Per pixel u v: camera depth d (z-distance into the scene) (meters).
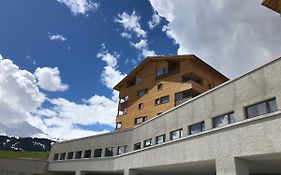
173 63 42.88
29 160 37.72
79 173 32.28
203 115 17.97
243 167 12.37
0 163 36.50
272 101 13.60
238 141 12.39
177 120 20.89
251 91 14.74
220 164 13.06
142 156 21.25
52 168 37.62
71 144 37.94
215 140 13.77
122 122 44.28
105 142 32.53
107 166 28.14
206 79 40.31
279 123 10.77
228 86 16.41
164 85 40.50
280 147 10.49
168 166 18.23
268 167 13.97
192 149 15.40
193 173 20.05
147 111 40.84
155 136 23.98
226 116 16.14
